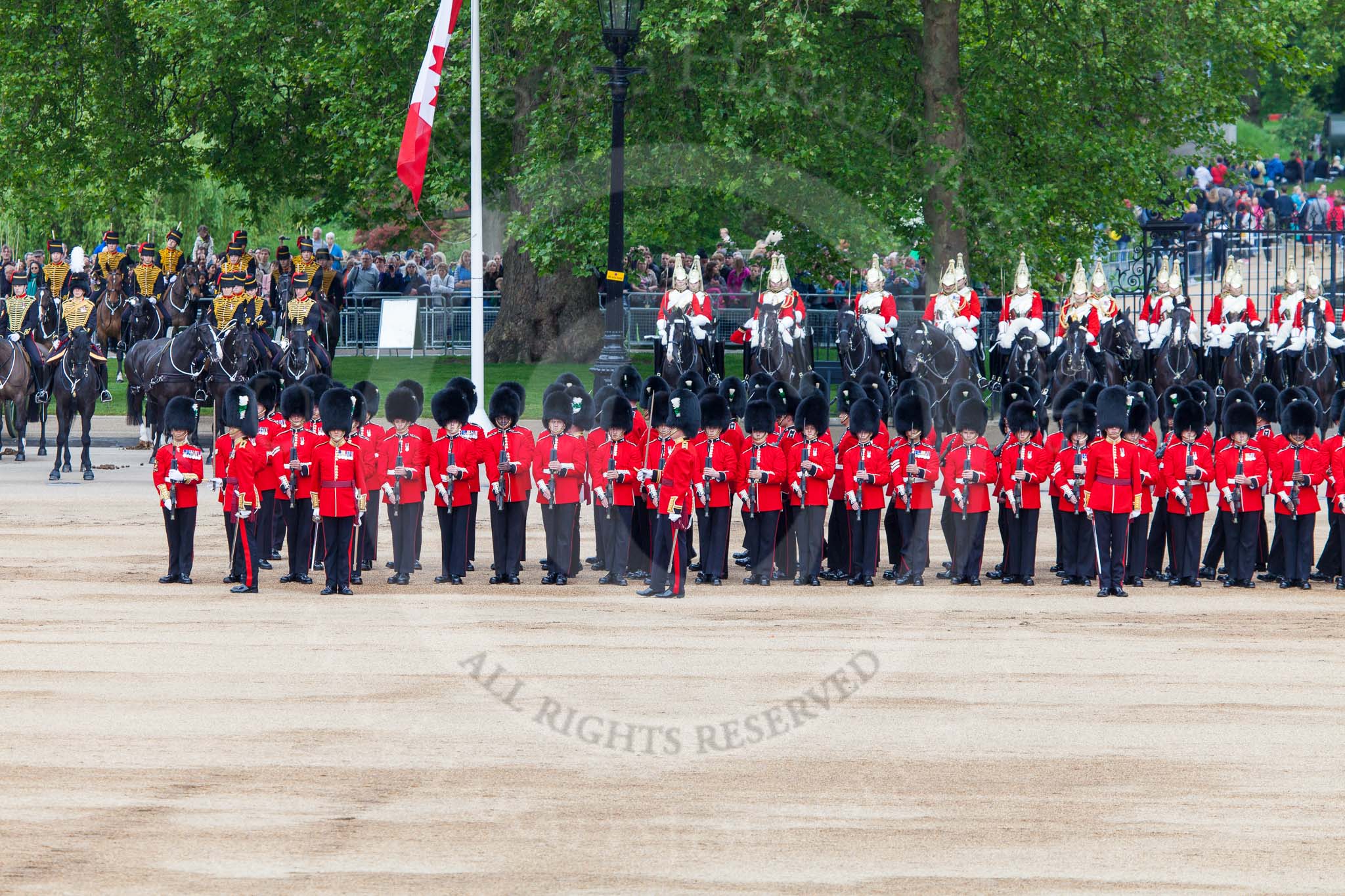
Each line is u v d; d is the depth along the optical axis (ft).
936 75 431.84
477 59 343.87
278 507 228.43
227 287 328.29
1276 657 166.20
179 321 390.83
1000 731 137.90
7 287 387.55
